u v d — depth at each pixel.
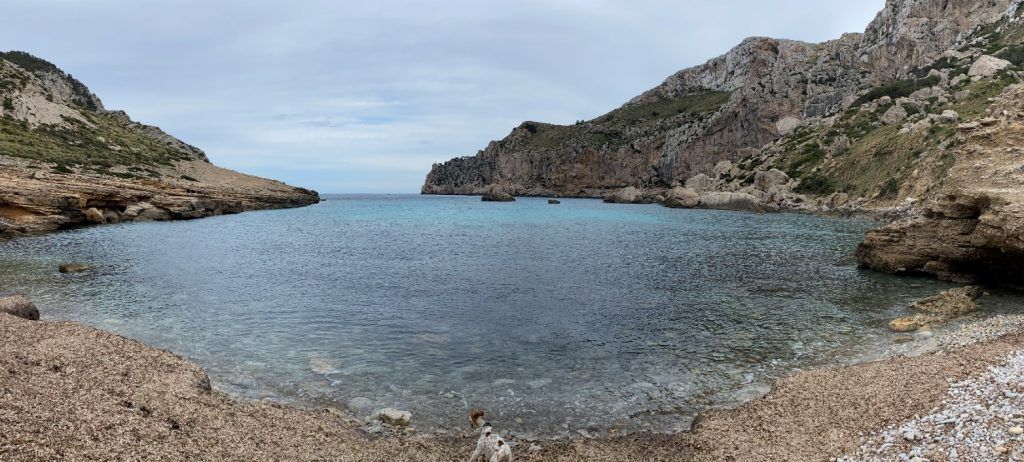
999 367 12.73
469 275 32.22
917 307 22.77
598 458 10.73
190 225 66.06
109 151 97.62
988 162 27.64
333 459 10.16
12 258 36.16
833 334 19.62
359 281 30.05
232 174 123.62
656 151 181.12
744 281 30.14
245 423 11.12
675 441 11.42
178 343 17.94
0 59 109.12
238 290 27.05
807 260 37.81
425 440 11.56
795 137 119.06
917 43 126.62
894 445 9.67
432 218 87.62
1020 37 107.19
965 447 8.93
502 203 152.00
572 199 185.25
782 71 141.00
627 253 42.44
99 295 25.08
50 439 8.72
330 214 97.00
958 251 28.11
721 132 141.88
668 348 18.17
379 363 16.48
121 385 11.76
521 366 16.41
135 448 9.07
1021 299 23.98
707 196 109.69
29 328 15.33
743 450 10.66
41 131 91.44
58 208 56.25
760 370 16.03
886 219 69.62
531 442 11.62
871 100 114.56
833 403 12.46
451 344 18.48
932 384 12.47
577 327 20.73
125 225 62.88
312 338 18.88
